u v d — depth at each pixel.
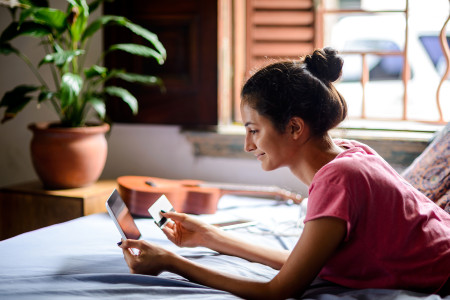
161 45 2.55
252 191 2.45
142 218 2.26
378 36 5.61
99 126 2.60
